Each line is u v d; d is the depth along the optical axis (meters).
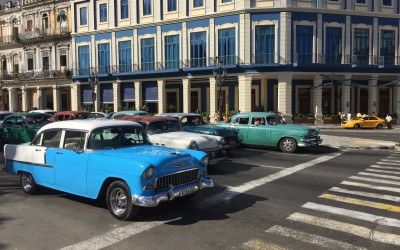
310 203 7.52
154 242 5.41
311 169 11.47
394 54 35.47
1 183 9.52
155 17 37.53
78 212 6.89
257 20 32.50
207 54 34.78
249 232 5.83
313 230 5.93
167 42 37.16
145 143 7.83
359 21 34.19
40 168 7.83
